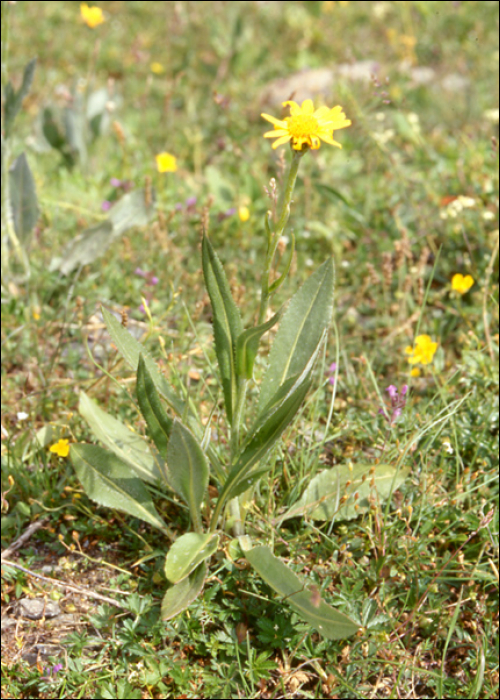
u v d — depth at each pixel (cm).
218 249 379
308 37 706
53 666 194
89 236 330
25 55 652
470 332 284
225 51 623
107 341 314
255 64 642
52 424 254
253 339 182
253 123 534
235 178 441
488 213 338
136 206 345
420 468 234
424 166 423
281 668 193
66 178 439
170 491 234
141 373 191
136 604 203
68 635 202
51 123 444
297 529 228
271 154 459
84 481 217
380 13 710
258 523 218
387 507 208
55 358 288
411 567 211
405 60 627
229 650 195
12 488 238
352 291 354
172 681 195
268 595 204
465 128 488
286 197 173
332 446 261
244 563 206
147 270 349
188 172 466
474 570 205
